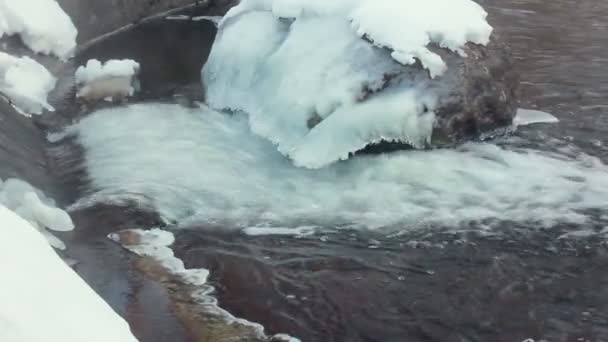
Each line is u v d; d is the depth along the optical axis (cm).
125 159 832
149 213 728
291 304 597
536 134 876
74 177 795
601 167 807
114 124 912
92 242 669
